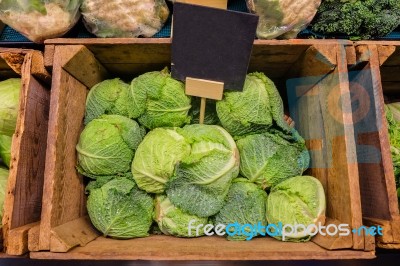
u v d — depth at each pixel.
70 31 0.83
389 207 0.67
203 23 0.63
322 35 0.85
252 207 0.72
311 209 0.69
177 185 0.70
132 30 0.79
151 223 0.74
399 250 0.93
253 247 0.67
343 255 0.64
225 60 0.68
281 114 0.77
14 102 0.83
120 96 0.79
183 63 0.70
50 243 0.63
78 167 0.76
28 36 0.76
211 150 0.68
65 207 0.71
